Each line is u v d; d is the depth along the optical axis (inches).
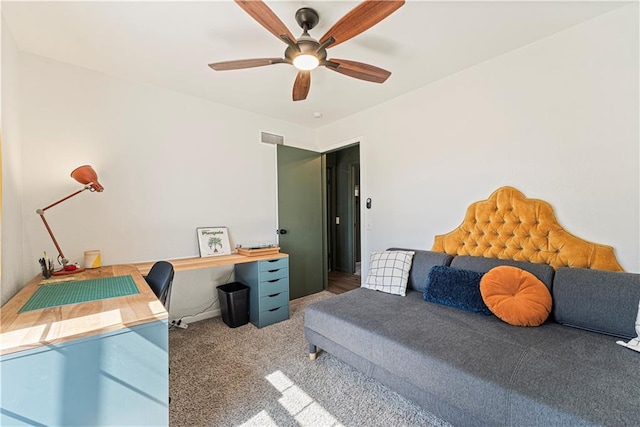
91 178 78.7
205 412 62.1
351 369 79.4
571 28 74.3
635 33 65.6
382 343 63.2
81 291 60.3
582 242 73.3
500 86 88.0
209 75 96.7
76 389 39.9
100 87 93.3
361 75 77.4
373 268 103.1
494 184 90.2
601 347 55.1
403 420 59.6
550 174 79.0
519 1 63.9
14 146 70.7
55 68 85.4
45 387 38.0
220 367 80.4
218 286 119.6
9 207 63.2
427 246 109.3
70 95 87.8
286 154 144.3
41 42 76.2
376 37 77.0
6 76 65.4
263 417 60.7
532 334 61.8
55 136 85.0
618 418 37.0
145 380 44.6
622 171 68.1
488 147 91.2
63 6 62.4
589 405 39.4
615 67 68.3
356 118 137.1
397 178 119.3
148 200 103.1
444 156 103.0
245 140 131.0
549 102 78.7
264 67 91.5
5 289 58.1
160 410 45.6
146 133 102.7
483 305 74.1
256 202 134.4
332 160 215.2
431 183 107.3
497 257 88.0
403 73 98.2
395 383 61.4
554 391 42.7
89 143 91.0
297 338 99.7
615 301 59.8
